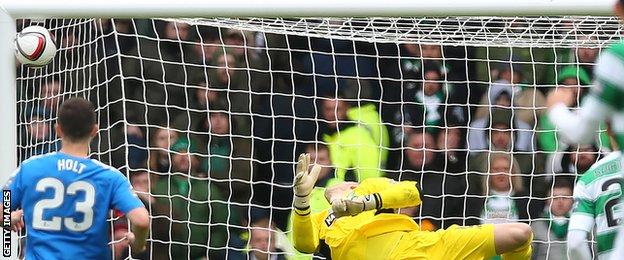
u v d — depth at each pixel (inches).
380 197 689.0
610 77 495.5
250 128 945.5
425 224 933.8
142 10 681.6
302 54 973.8
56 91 892.0
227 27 893.2
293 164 944.9
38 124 886.4
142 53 934.4
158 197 906.1
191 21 869.8
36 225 621.9
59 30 891.4
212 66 948.0
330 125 957.8
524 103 977.5
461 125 967.6
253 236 912.9
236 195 928.9
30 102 892.0
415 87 974.4
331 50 980.6
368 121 958.4
